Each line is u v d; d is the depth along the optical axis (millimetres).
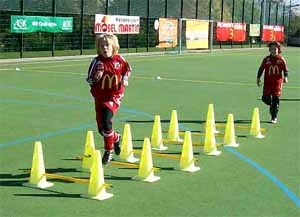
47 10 37625
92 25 36125
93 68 7531
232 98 16000
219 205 6090
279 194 6555
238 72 25906
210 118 10188
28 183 6703
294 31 65438
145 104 14266
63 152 8516
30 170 7324
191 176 7246
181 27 41344
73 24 34719
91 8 40781
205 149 8578
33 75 21484
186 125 11305
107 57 7500
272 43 11484
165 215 5723
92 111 12805
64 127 10680
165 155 8211
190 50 43875
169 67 27797
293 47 62094
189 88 18484
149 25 40406
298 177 7352
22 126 10688
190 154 7574
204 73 24844
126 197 6289
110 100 7621
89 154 7512
